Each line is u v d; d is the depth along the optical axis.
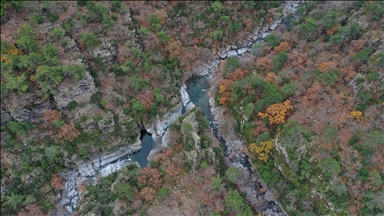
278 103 57.50
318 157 50.88
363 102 54.81
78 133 58.78
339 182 48.59
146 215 53.47
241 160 62.97
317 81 59.03
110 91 62.53
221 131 66.25
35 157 56.19
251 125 60.00
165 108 66.12
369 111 52.62
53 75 54.78
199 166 57.16
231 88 63.72
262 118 58.16
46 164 56.59
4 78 53.06
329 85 58.25
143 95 64.25
